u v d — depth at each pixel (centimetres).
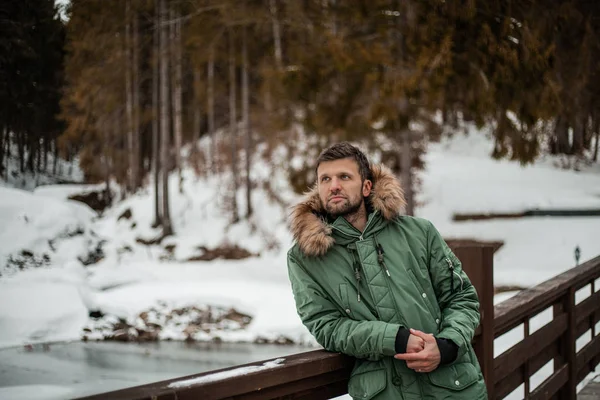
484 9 991
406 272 185
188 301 1380
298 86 1119
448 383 179
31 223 1844
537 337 313
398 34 1081
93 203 2508
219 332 1247
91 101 1984
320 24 1188
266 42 2084
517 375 296
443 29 965
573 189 2180
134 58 1992
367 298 183
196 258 1967
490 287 239
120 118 2508
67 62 1524
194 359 1050
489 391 236
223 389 145
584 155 2655
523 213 1891
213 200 2403
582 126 2102
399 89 979
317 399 188
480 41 961
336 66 1055
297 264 191
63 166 2570
